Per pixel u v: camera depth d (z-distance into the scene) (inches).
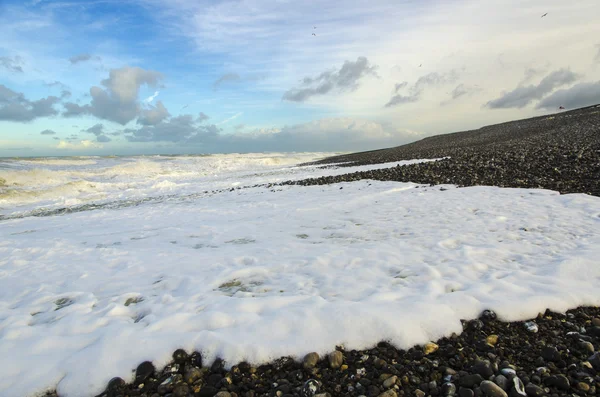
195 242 332.5
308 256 255.9
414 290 181.5
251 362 132.3
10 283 240.4
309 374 128.0
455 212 355.6
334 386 121.6
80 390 122.3
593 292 167.3
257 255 268.7
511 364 127.3
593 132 916.6
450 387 116.0
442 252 242.5
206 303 180.7
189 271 242.4
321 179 773.3
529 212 324.5
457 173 591.8
